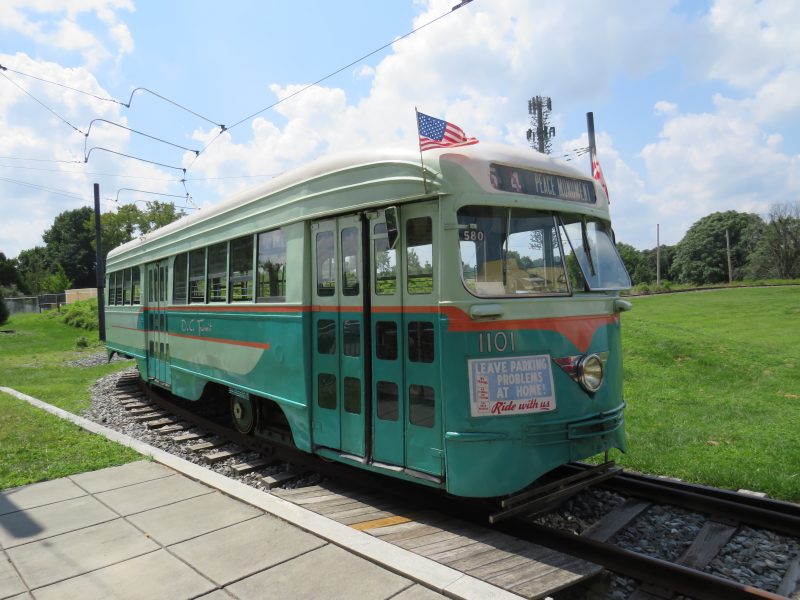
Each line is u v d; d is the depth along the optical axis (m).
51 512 5.08
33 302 53.66
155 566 4.01
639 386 10.76
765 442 7.00
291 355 6.10
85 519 4.91
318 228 5.80
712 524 4.89
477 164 4.67
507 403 4.49
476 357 4.48
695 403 9.34
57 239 87.00
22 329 33.41
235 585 3.69
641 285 55.66
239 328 7.29
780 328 20.89
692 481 5.89
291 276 6.10
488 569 3.80
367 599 3.45
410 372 4.84
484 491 4.37
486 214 4.74
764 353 13.45
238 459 7.32
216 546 4.28
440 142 4.80
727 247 68.44
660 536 4.78
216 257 8.09
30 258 87.69
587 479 5.02
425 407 4.71
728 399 9.59
